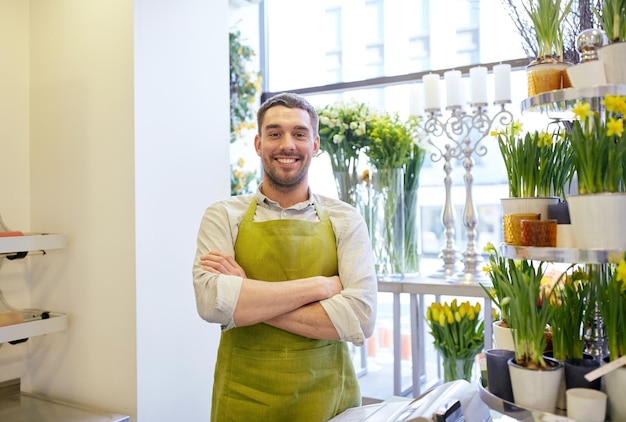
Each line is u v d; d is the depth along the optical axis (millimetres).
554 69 1308
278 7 3682
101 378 2219
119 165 2162
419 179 2787
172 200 2307
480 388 1256
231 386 1725
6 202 2354
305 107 1819
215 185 2555
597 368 1083
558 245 1173
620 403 1061
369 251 1853
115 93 2176
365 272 1786
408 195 2762
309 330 1644
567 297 1215
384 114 2717
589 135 1103
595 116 1104
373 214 2738
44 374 2404
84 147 2264
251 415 1684
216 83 2570
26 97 2436
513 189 1341
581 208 1105
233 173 3516
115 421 2055
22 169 2414
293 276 1751
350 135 2713
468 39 3031
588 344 1270
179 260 2332
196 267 1736
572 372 1113
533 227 1187
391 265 2715
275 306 1615
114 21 2178
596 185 1099
